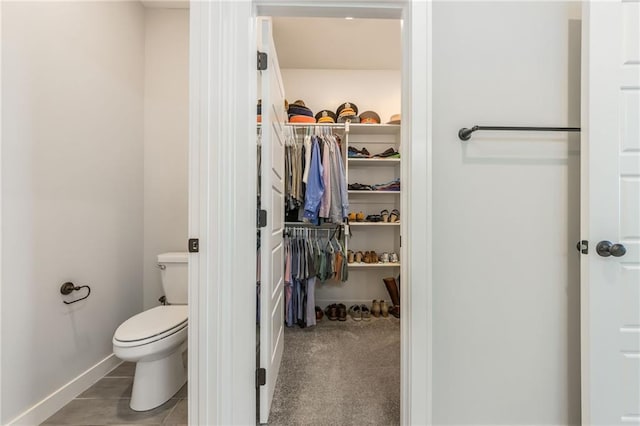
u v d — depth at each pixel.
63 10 1.45
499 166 1.13
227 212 1.05
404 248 1.13
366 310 2.70
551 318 1.15
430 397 1.08
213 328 1.04
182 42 2.19
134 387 1.39
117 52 1.86
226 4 1.06
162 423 1.29
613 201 1.07
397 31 2.29
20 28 1.23
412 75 1.08
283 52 2.59
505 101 1.13
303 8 1.12
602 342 1.06
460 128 1.12
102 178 1.73
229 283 1.06
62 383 1.42
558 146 1.15
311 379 1.63
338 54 2.63
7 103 1.18
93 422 1.29
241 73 1.06
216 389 1.04
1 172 1.16
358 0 1.10
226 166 1.05
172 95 2.19
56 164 1.41
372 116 2.71
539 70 1.14
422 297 1.08
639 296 1.07
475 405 1.12
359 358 1.88
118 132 1.87
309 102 2.90
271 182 1.36
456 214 1.12
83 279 1.57
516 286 1.14
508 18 1.13
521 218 1.14
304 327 2.43
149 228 2.17
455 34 1.11
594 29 1.06
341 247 2.56
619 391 1.06
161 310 1.62
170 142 2.18
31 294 1.28
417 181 1.08
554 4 1.14
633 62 1.07
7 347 1.17
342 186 2.34
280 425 1.27
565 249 1.15
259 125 1.45
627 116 1.07
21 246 1.24
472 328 1.13
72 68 1.51
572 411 1.14
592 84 1.06
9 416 1.17
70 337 1.48
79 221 1.55
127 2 1.96
